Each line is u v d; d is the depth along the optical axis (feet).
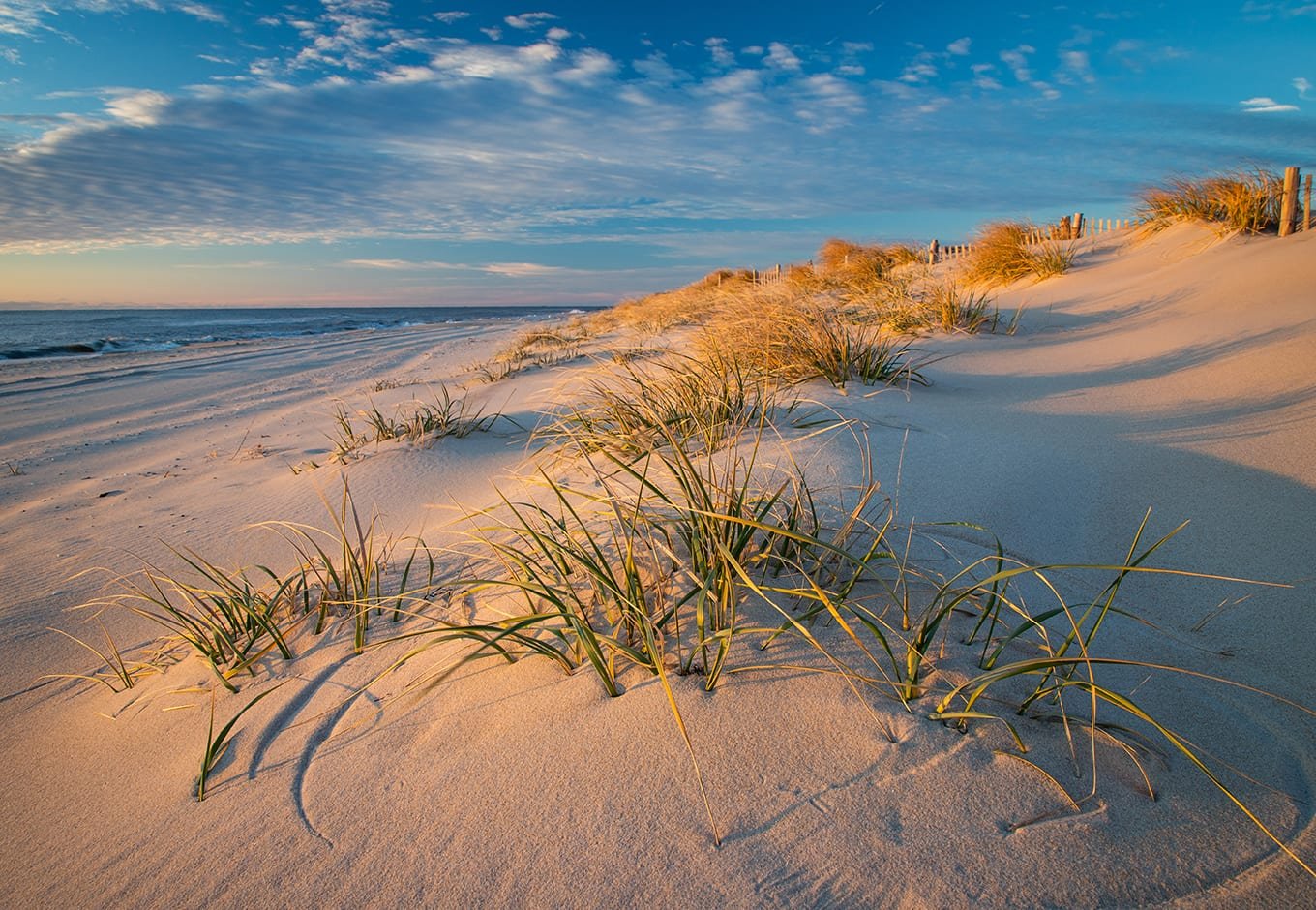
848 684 5.42
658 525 7.52
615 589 6.24
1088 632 6.40
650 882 4.14
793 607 6.41
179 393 34.35
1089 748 4.83
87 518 14.34
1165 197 34.40
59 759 6.47
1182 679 5.74
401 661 5.98
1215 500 9.07
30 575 11.37
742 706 5.29
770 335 18.40
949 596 6.70
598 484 10.61
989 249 37.22
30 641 9.16
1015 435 12.17
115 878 4.82
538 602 7.00
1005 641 5.61
